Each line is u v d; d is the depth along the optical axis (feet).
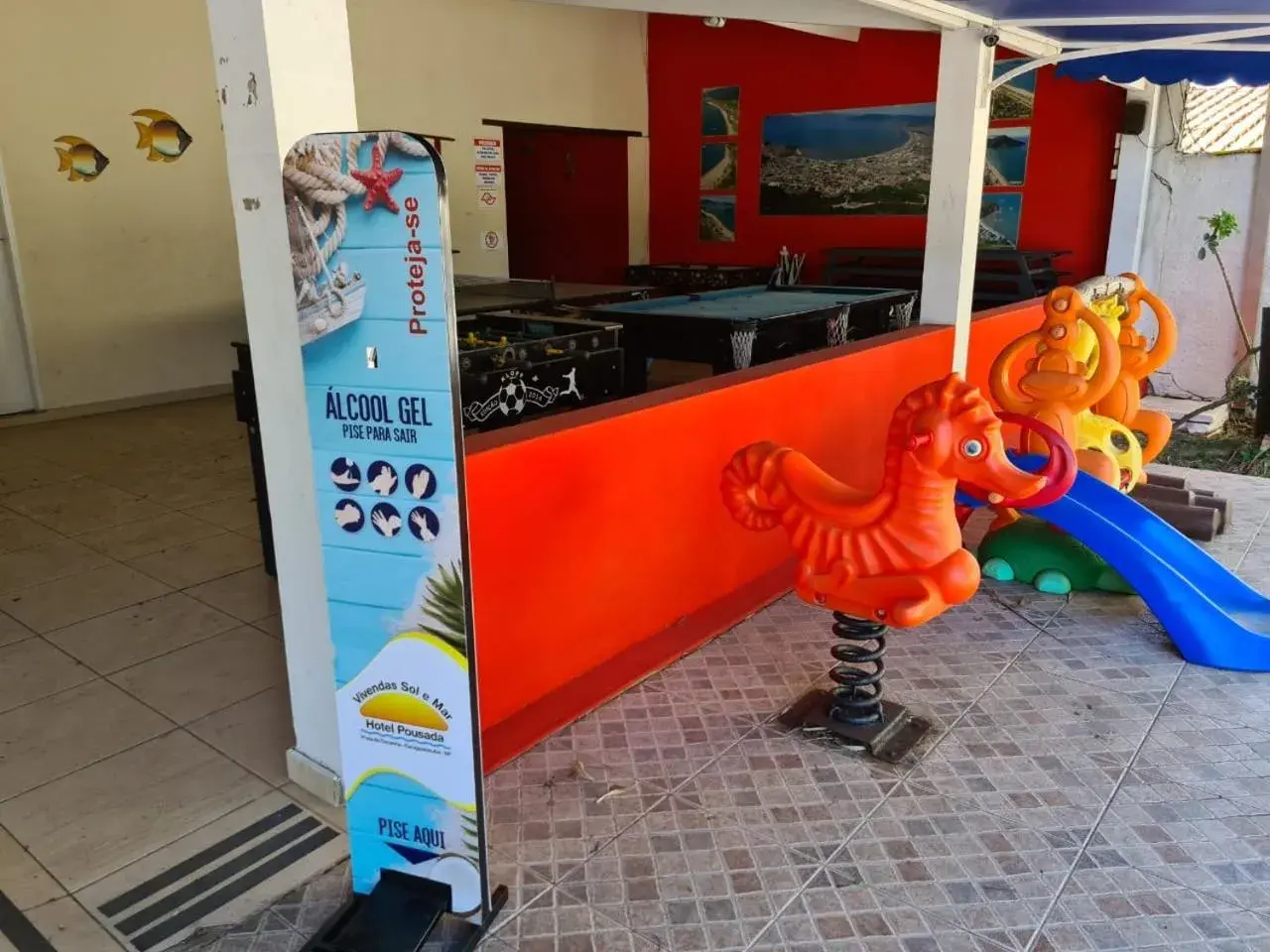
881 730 9.12
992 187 28.40
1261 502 16.28
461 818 6.51
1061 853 7.53
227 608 12.14
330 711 7.92
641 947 6.59
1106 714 9.60
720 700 9.86
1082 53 13.65
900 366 14.83
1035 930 6.72
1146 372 14.48
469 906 6.66
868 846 7.62
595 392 15.25
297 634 7.93
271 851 7.61
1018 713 9.61
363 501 6.15
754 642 11.18
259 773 8.66
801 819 7.95
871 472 14.74
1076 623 11.69
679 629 11.21
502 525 8.79
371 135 5.49
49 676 10.43
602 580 10.10
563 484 9.33
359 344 5.87
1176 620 10.75
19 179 21.43
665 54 34.81
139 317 23.98
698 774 8.60
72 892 7.16
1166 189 22.99
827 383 13.19
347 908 6.79
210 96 24.34
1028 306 19.92
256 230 6.96
